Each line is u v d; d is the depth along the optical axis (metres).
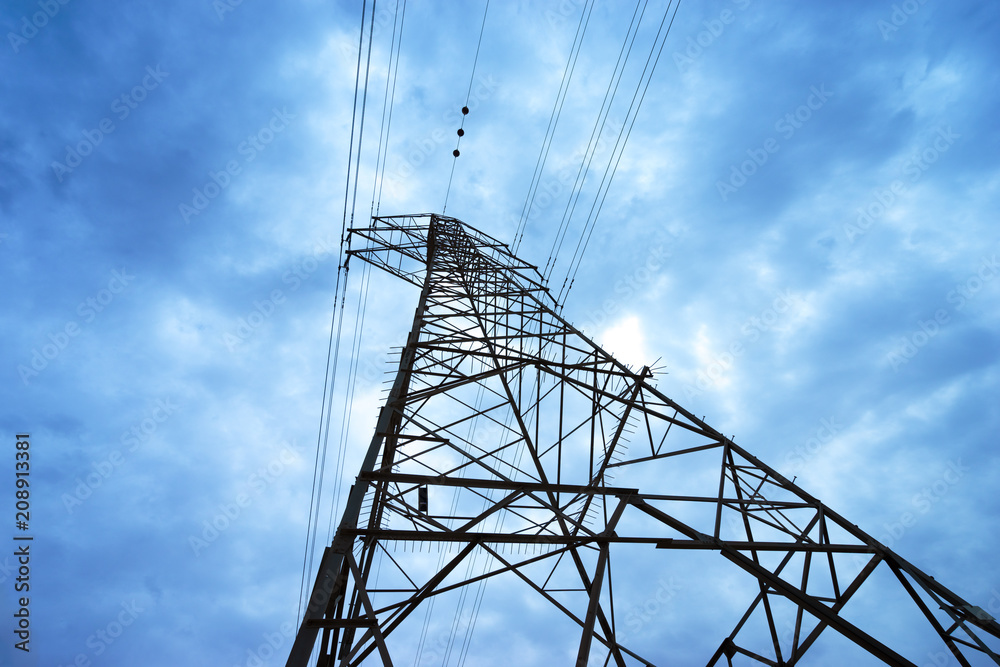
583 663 9.23
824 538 12.52
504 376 15.48
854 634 10.79
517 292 21.00
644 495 12.32
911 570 11.69
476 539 10.89
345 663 8.82
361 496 10.82
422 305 19.19
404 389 15.04
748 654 12.30
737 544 11.87
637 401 14.80
